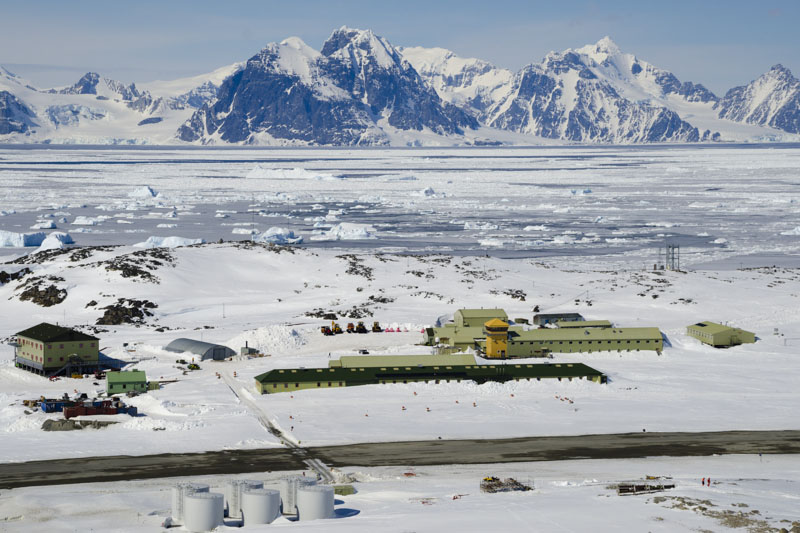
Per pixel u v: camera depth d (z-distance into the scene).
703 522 81.50
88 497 92.38
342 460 106.12
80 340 147.25
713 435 117.44
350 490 94.06
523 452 109.94
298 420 122.12
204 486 87.62
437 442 113.81
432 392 137.75
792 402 133.12
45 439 112.62
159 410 124.81
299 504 86.12
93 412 121.31
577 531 79.62
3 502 90.75
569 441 114.62
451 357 149.75
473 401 133.00
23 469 101.56
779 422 123.38
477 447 111.81
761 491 92.31
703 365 156.12
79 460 104.94
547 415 126.19
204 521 83.25
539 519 82.69
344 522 83.56
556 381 142.50
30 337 147.75
